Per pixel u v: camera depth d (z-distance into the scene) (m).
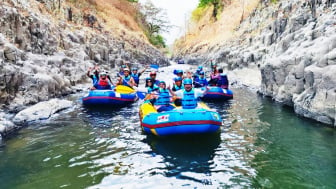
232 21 45.12
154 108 8.12
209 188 4.47
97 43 25.50
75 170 5.13
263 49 18.56
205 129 6.57
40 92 10.94
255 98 12.57
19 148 6.22
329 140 6.43
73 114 9.46
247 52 20.53
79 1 34.78
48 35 17.09
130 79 13.15
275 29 18.47
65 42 19.67
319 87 7.75
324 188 4.36
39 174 4.96
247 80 18.20
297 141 6.46
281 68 10.85
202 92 11.14
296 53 10.22
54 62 14.95
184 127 6.55
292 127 7.57
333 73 7.21
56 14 25.25
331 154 5.66
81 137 6.99
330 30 10.16
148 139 6.85
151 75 9.62
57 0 26.06
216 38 45.62
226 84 13.60
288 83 10.06
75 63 17.09
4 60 10.56
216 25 50.53
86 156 5.78
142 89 12.84
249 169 5.10
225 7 52.84
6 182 4.69
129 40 37.44
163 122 6.73
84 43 23.36
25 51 13.88
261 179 4.70
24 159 5.62
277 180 4.66
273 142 6.46
